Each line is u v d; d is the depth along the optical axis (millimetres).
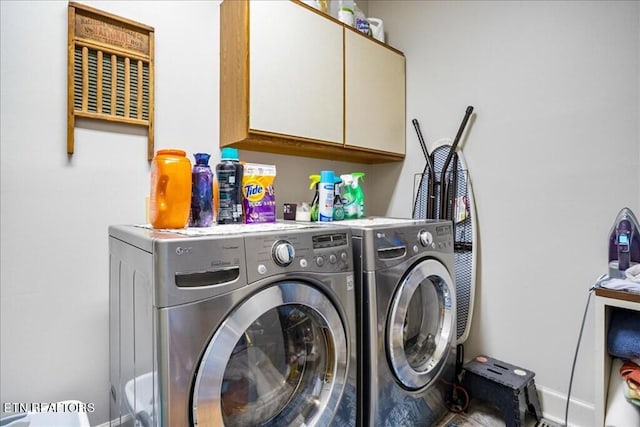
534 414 1600
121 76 1380
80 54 1289
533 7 1683
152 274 817
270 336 1053
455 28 1980
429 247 1494
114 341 1205
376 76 2016
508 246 1777
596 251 1498
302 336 1127
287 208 1752
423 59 2131
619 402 1179
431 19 2090
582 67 1535
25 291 1215
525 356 1722
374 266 1258
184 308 812
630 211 1366
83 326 1326
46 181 1244
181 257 818
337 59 1803
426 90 2117
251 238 949
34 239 1229
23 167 1203
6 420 1099
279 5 1562
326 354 1153
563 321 1599
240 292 905
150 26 1449
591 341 1519
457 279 1905
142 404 902
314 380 1142
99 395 1357
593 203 1508
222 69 1634
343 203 1838
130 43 1399
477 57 1888
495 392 1563
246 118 1471
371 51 1988
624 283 1196
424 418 1479
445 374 1594
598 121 1491
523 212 1724
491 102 1835
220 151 1670
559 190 1605
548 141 1639
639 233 1338
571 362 1576
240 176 1382
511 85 1761
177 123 1541
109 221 1374
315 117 1699
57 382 1275
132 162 1425
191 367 820
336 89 1797
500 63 1799
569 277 1580
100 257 1357
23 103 1197
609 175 1464
